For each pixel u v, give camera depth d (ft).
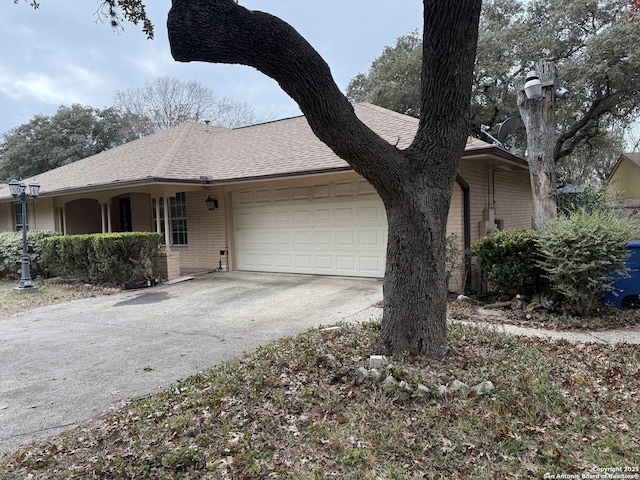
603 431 8.98
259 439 9.09
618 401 10.32
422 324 12.60
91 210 47.73
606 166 98.68
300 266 33.96
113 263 31.60
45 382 13.48
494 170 32.42
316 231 32.89
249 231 36.68
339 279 31.12
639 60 43.78
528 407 9.79
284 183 34.27
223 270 37.63
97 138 97.55
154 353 16.12
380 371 11.28
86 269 34.12
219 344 16.97
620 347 14.62
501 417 9.39
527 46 55.01
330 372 11.94
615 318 18.58
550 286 20.38
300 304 23.99
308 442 8.94
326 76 10.69
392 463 8.12
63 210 44.37
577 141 57.77
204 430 9.52
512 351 13.44
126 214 48.06
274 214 35.01
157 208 35.01
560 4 53.06
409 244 12.51
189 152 40.29
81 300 28.32
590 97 52.44
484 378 11.06
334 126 11.02
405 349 12.65
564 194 37.52
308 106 10.81
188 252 40.24
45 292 31.65
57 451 9.13
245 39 9.82
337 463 8.21
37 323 22.17
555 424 9.21
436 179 12.50
